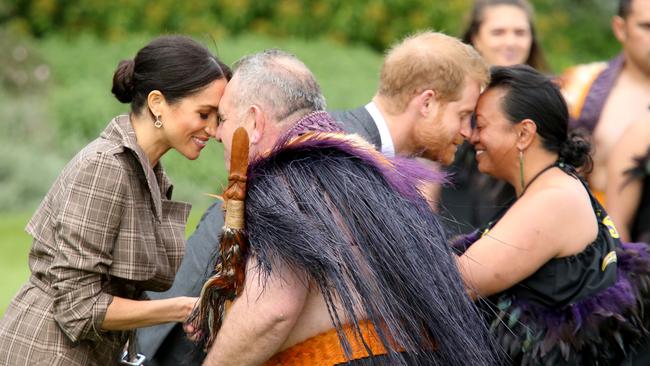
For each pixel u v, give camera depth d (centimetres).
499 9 861
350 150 478
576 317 546
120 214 536
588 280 551
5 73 2103
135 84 550
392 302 455
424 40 614
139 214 546
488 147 593
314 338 466
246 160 466
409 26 2298
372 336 460
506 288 554
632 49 794
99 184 529
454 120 608
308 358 464
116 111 1959
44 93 2095
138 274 545
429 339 465
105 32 2397
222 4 2330
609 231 576
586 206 565
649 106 725
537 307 554
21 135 1938
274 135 525
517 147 586
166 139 554
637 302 559
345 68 2062
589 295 549
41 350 541
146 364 621
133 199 541
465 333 465
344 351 459
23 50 2169
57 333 542
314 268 448
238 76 536
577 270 553
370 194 466
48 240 541
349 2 2330
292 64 536
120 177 534
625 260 567
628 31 796
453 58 600
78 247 525
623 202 725
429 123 609
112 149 537
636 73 800
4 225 1590
